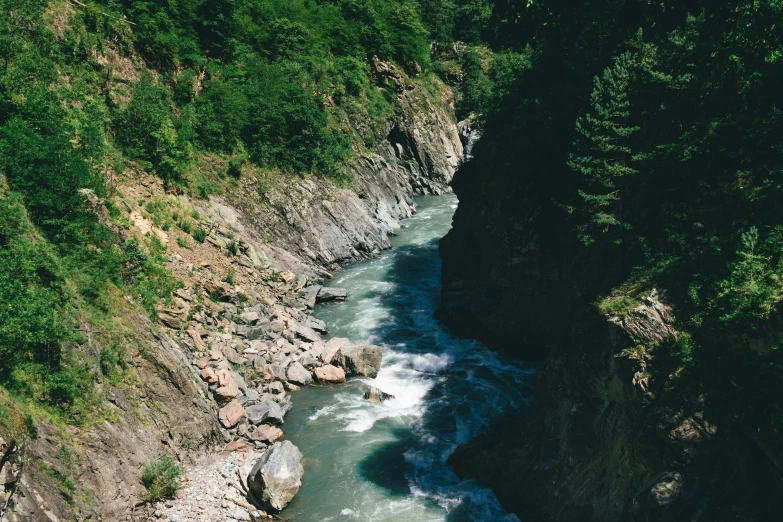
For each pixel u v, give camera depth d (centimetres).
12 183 2372
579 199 2544
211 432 2416
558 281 2861
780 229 1606
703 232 1847
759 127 1842
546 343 3041
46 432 1784
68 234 2464
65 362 1994
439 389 2897
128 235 3045
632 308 1764
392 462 2377
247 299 3447
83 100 3472
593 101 2323
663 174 2080
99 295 2361
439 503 2145
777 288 1486
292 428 2609
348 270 4634
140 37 4153
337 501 2158
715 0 729
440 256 4759
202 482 2191
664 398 1593
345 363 3073
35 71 3191
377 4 8006
